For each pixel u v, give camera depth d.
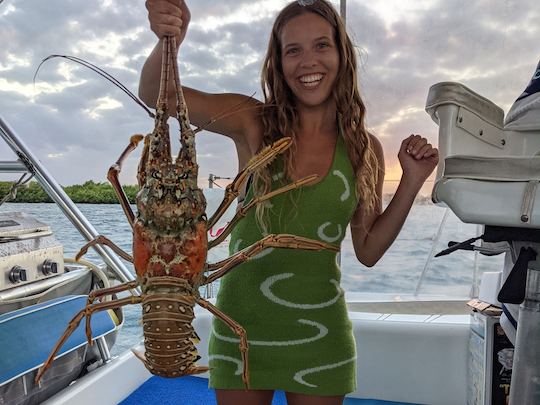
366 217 1.53
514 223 0.96
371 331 2.55
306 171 1.42
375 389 2.56
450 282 2.75
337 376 1.42
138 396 2.64
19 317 1.97
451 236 2.69
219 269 1.14
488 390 2.09
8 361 1.81
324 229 1.38
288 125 1.42
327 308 1.42
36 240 2.38
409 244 2.77
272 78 1.50
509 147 1.20
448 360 2.46
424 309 2.82
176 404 2.58
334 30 1.41
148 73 1.27
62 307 2.20
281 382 1.40
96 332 2.34
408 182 1.47
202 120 1.45
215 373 1.45
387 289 2.85
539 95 1.14
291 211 1.38
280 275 1.39
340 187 1.38
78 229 2.56
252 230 1.41
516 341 1.13
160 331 1.08
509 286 1.06
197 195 1.10
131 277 2.79
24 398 1.92
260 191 1.39
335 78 1.43
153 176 1.07
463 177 1.00
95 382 2.28
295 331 1.40
